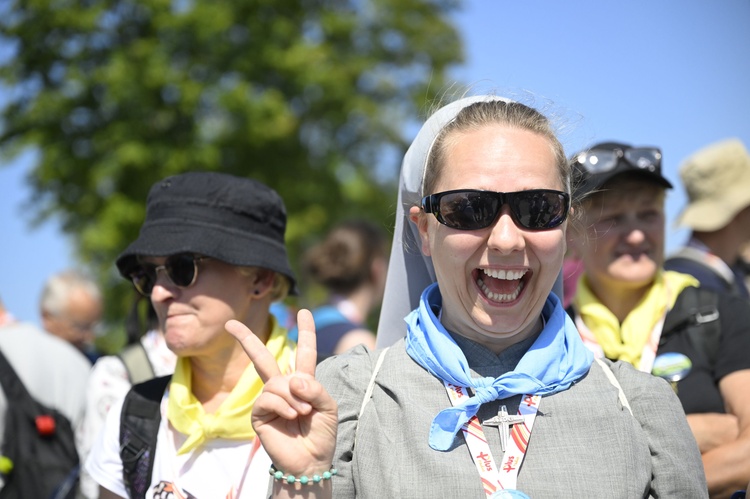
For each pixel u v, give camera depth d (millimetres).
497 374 2453
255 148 18578
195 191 3182
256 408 2201
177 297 3096
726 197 4727
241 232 3164
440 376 2416
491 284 2428
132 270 3285
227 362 3127
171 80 18125
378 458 2312
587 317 3615
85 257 18062
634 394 2428
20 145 18703
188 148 17828
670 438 2355
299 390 2150
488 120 2527
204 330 3070
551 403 2361
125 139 17859
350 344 4738
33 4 18656
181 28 18500
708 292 3547
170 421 3010
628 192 3568
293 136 19094
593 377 2459
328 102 19938
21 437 4730
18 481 4688
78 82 18547
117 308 17766
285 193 18656
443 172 2484
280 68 18969
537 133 2518
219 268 3115
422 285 2873
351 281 5070
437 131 2650
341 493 2326
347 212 19875
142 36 19172
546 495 2227
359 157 21047
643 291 3627
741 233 4789
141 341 3814
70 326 6730
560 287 2762
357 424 2404
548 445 2301
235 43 19125
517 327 2412
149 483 2965
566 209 2424
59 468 4758
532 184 2393
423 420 2324
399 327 2912
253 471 2922
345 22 20578
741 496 2672
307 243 18531
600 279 3660
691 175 4848
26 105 19219
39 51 19125
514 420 2320
